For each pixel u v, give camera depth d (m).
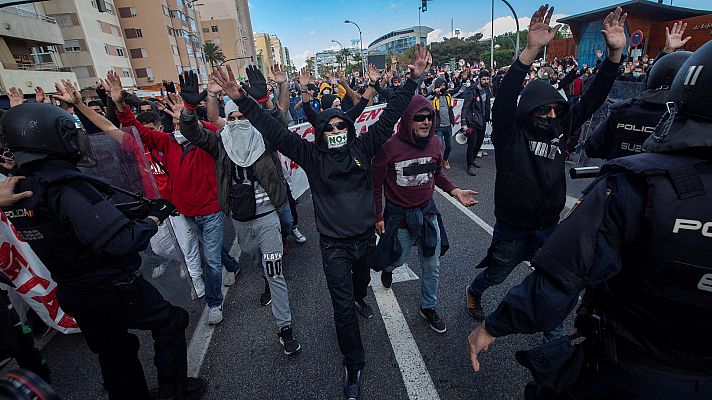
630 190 1.01
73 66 35.75
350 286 2.28
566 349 1.29
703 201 0.91
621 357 1.11
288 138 2.15
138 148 2.55
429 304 2.73
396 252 2.67
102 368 1.93
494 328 1.21
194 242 3.44
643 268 1.01
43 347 2.91
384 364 2.46
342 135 2.16
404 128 2.49
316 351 2.64
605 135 2.80
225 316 3.14
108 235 1.55
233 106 2.57
